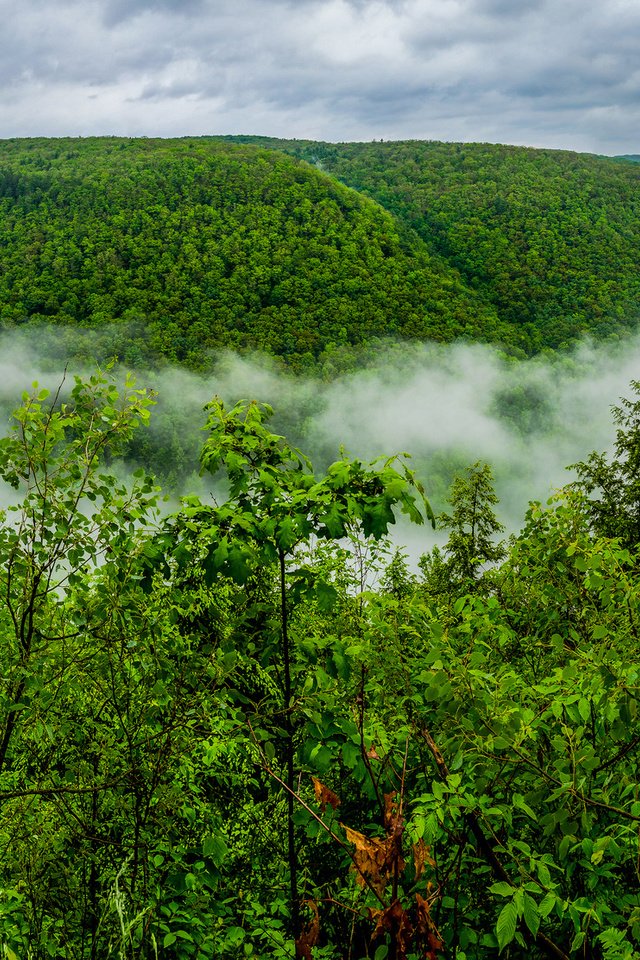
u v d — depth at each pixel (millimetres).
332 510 2650
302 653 3064
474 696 2479
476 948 2855
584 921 2389
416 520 2684
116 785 2822
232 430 3051
